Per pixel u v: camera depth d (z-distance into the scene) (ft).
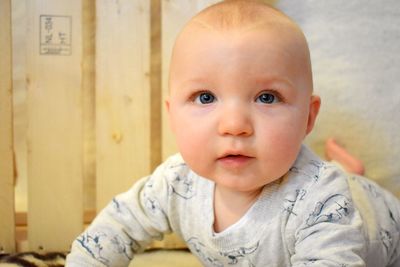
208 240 2.79
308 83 2.45
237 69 2.24
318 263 2.28
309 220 2.50
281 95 2.31
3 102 4.07
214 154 2.32
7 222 4.16
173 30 4.17
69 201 4.21
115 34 4.15
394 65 4.45
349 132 4.49
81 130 4.17
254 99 2.29
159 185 2.99
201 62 2.30
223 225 2.74
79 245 2.93
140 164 4.24
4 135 4.10
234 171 2.33
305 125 2.43
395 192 4.49
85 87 4.67
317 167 2.68
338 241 2.35
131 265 3.86
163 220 3.01
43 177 4.18
